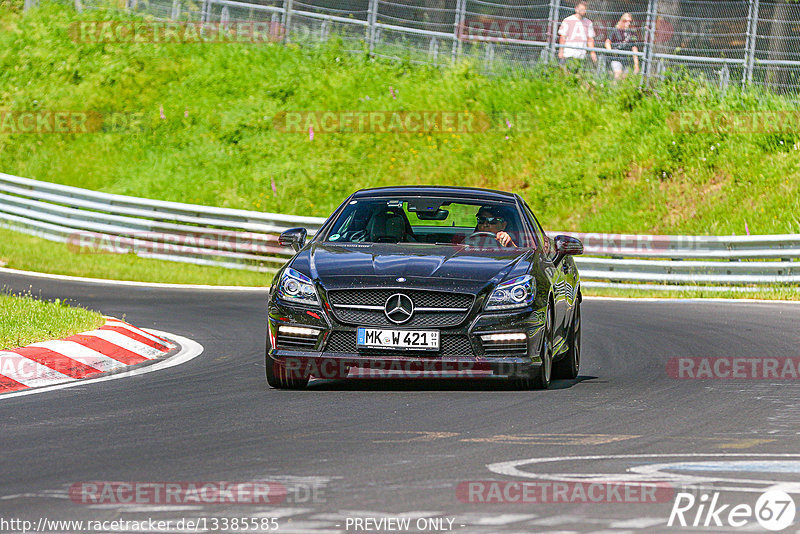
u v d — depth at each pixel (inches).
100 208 3166.8
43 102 4077.3
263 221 3093.0
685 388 1282.0
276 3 4343.0
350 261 1256.2
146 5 4436.5
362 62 4252.0
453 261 1256.2
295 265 1264.8
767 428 1002.7
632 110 3932.1
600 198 3631.9
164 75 4200.3
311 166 3772.1
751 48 3887.8
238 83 4158.5
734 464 828.6
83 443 922.1
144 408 1115.3
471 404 1141.1
